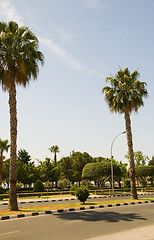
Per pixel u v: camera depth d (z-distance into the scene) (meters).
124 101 26.16
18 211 16.23
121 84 26.00
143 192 44.69
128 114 26.62
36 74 19.22
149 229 10.29
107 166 43.62
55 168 59.09
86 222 12.31
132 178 26.19
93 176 43.88
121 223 11.91
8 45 17.62
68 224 11.82
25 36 18.77
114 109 26.81
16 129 17.86
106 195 36.12
